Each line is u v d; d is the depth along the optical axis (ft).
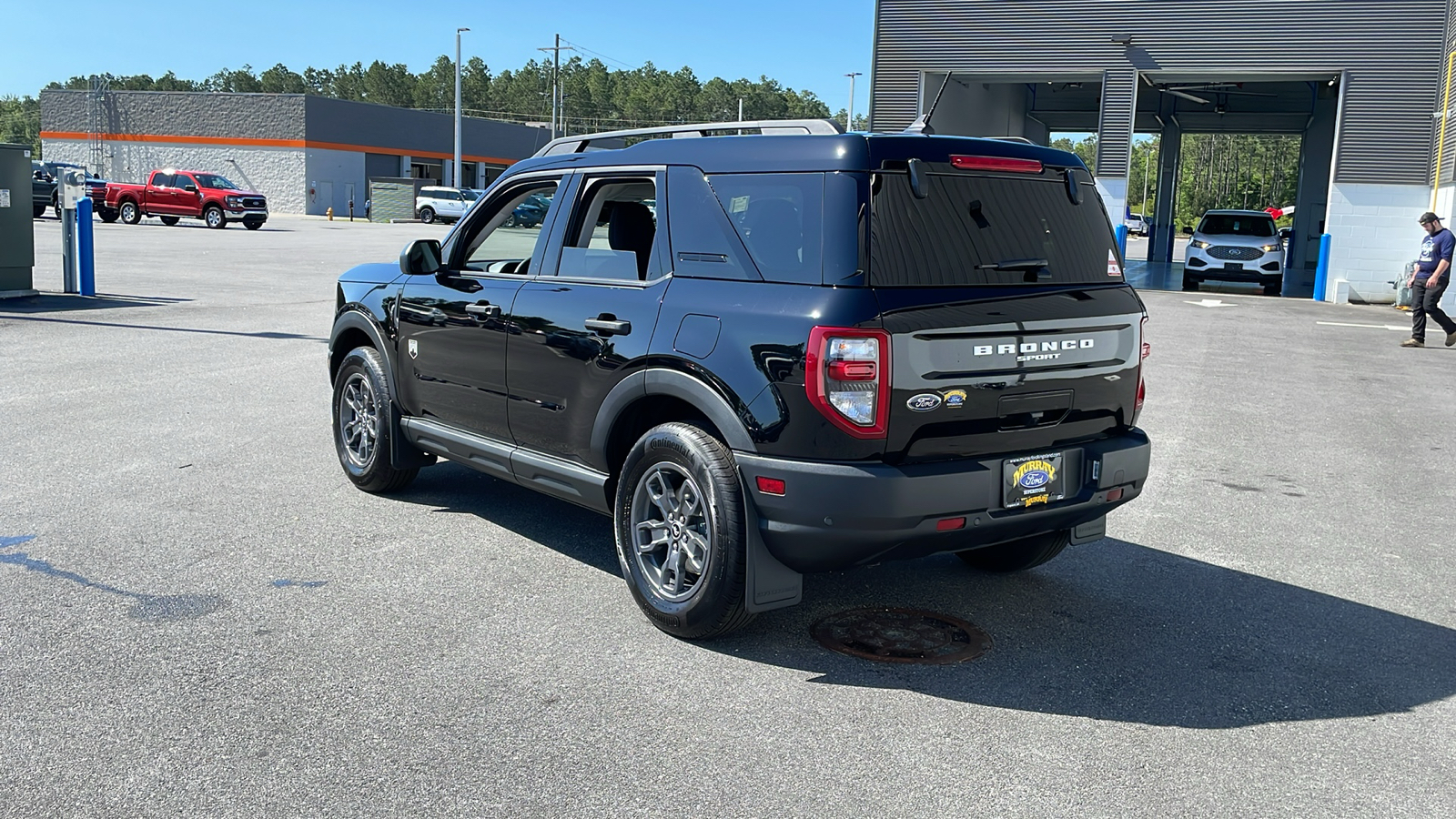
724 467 13.32
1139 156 424.05
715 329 13.39
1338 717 12.36
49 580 15.49
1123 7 75.36
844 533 12.57
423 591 15.56
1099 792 10.55
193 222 144.56
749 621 13.88
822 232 12.71
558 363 15.58
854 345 12.23
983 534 13.35
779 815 9.96
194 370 33.14
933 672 13.34
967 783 10.66
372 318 19.77
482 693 12.35
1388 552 18.79
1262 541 19.29
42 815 9.64
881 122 81.41
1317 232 105.60
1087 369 14.15
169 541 17.40
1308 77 74.18
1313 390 35.99
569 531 18.61
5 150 47.83
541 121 537.65
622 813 9.93
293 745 11.02
